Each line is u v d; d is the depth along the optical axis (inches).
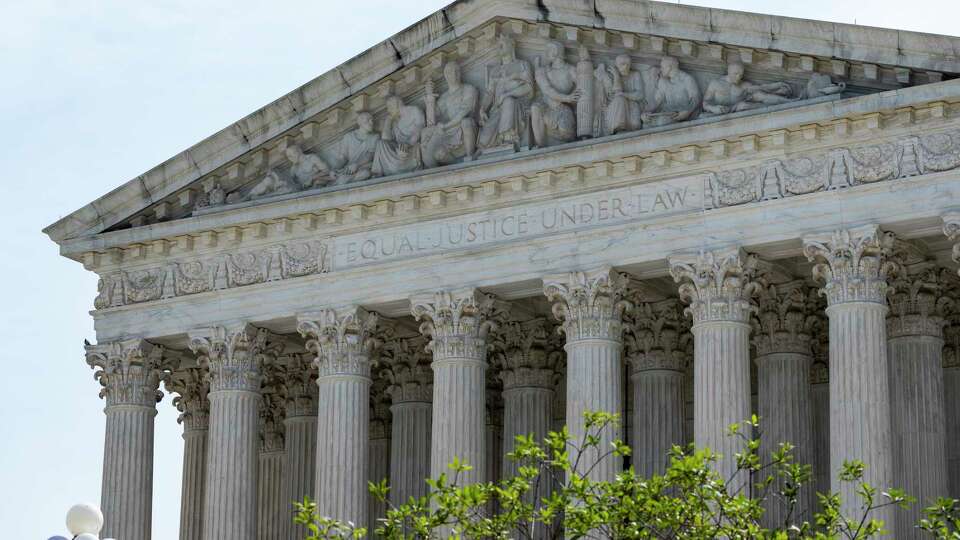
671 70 2903.5
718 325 2800.2
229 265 3238.2
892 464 2778.1
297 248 3186.5
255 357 3225.9
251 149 3216.0
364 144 3147.1
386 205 3080.7
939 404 2901.1
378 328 3208.7
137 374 3304.6
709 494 2055.9
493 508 3437.5
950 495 3029.0
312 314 3149.6
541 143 2984.7
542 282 2955.2
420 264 3063.5
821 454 3174.2
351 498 3075.8
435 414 3006.9
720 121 2802.7
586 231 2923.2
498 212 3014.3
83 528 2069.4
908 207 2694.4
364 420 3112.7
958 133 2674.7
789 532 2396.7
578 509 2034.9
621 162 2893.7
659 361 3149.6
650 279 3041.3
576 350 2908.5
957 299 3014.3
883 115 2706.7
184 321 3265.3
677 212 2859.3
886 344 2834.6
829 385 2918.3
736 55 2851.9
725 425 2768.2
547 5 2962.6
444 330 3024.1
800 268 3036.4
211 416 3213.6
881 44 2709.2
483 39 3051.2
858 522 2625.5
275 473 3676.2
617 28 2920.8
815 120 2736.2
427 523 2053.4
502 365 3346.5
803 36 2768.2
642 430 3134.8
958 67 2657.5
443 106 3088.1
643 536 2031.3
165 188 3277.6
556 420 3432.6
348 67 3120.1
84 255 3334.2
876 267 2719.0
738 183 2822.3
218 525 3169.3
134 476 3282.5
